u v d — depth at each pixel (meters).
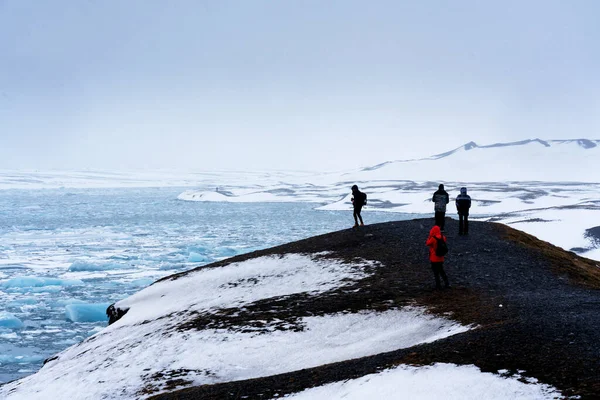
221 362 16.33
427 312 16.92
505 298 17.02
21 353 34.16
